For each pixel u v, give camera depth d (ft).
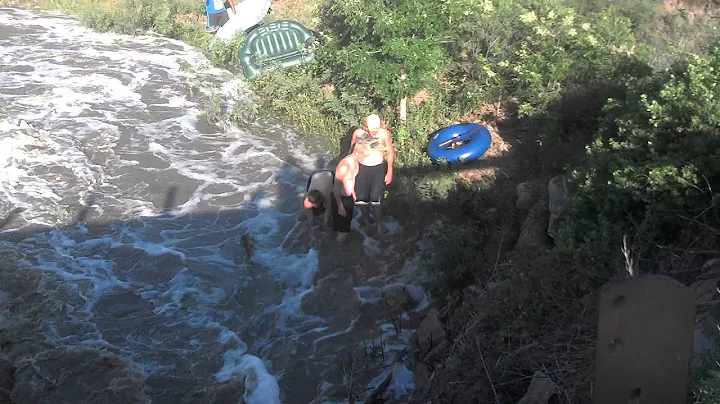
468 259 25.02
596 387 8.41
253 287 26.16
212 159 35.50
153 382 21.72
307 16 50.52
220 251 28.43
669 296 7.82
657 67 30.76
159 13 52.85
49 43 50.62
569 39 32.96
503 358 16.88
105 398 20.68
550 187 24.25
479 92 34.76
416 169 31.55
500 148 31.83
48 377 21.40
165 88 43.42
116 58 47.93
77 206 31.35
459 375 17.65
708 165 18.69
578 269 18.75
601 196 20.75
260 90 40.32
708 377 12.06
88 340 23.45
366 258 27.32
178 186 33.04
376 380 21.35
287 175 33.91
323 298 25.39
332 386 21.33
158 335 23.81
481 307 19.90
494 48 35.19
